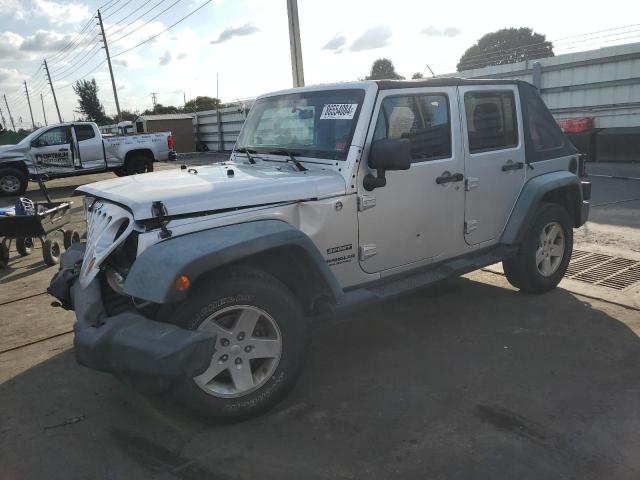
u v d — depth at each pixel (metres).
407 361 3.87
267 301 3.05
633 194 9.77
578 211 5.25
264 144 4.27
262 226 3.07
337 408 3.27
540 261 4.95
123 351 2.72
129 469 2.78
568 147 5.27
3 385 3.76
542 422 3.04
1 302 5.62
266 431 3.05
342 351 4.08
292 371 3.20
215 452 2.88
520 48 18.06
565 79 15.98
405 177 3.81
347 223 3.55
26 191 16.73
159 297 2.63
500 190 4.56
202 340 2.67
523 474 2.61
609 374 3.56
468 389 3.44
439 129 4.05
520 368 3.69
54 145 15.63
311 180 3.41
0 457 2.92
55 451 2.96
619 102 14.80
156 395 2.94
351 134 3.57
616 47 14.59
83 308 3.09
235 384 3.04
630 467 2.64
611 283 5.31
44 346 4.42
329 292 3.29
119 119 43.41
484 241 4.54
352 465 2.73
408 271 4.04
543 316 4.58
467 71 18.41
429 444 2.88
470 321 4.54
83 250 3.97
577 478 2.57
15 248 8.33
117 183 3.64
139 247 2.86
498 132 4.54
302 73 12.85
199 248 2.77
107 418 3.28
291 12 12.61
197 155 28.64
